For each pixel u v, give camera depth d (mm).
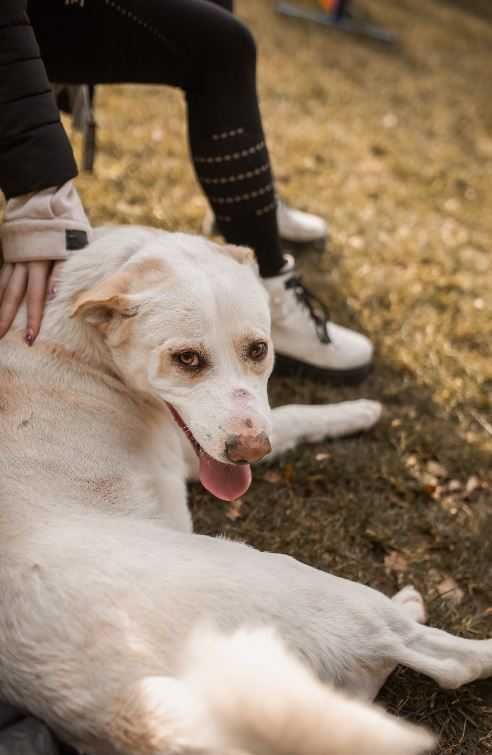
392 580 2352
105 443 1974
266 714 1257
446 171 5422
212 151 2605
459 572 2402
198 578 1619
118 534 1712
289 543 2418
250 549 1779
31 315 2084
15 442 1868
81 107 2871
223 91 2539
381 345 3389
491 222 4832
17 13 2043
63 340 2068
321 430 2805
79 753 1565
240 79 2547
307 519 2518
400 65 7645
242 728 1280
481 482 2785
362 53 7621
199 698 1344
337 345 3080
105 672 1479
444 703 1963
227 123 2564
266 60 6645
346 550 2422
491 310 3789
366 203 4652
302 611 1665
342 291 3688
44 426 1927
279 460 2725
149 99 5320
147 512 1932
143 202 4008
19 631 1550
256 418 1845
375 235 4277
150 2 2387
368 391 3133
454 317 3699
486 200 5137
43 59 2490
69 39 2439
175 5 2404
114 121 4867
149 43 2455
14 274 2143
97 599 1545
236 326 1932
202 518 2484
